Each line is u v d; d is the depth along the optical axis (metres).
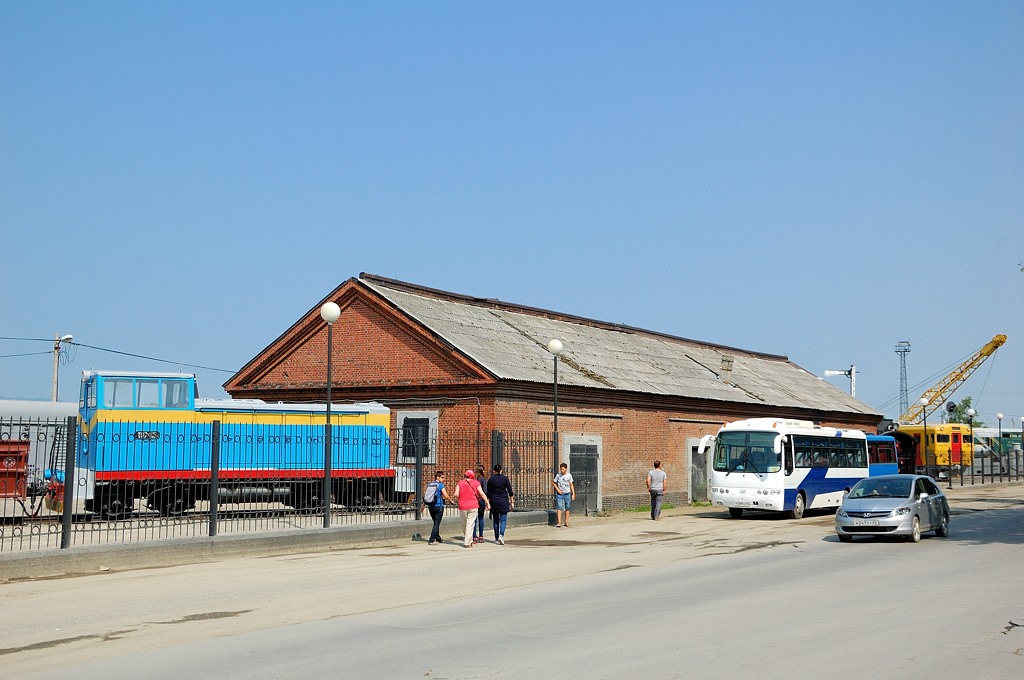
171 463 25.80
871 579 15.94
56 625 12.12
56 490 21.50
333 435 28.48
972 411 72.06
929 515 23.92
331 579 16.58
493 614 12.51
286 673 9.06
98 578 16.77
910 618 11.82
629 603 13.31
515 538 25.28
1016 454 72.31
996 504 40.03
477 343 33.34
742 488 31.25
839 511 23.69
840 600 13.41
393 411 32.59
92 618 12.61
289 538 21.61
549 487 31.97
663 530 27.42
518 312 41.06
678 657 9.52
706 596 13.95
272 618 12.52
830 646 10.05
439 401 31.77
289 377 35.47
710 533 26.45
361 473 28.75
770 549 21.91
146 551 18.70
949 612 12.29
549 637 10.68
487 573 17.50
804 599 13.53
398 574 17.34
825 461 33.69
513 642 10.40
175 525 23.25
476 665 9.24
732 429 32.03
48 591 15.10
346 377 34.16
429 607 13.34
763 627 11.20
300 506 27.98
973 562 18.61
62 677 9.16
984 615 12.05
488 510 24.20
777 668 9.02
